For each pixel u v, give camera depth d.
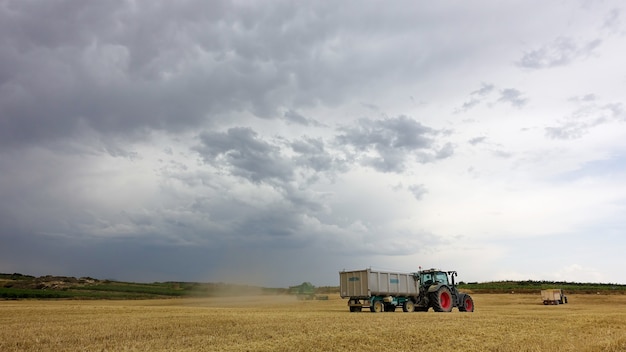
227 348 13.55
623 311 34.66
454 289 34.25
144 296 80.31
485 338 15.76
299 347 13.67
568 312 31.97
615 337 15.98
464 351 13.16
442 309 32.28
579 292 83.69
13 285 86.56
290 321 21.86
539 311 34.19
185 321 21.88
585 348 13.36
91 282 98.06
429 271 34.31
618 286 95.94
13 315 26.89
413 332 17.03
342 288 32.66
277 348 13.50
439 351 13.13
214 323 20.92
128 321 22.09
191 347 13.80
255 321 21.84
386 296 32.12
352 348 13.62
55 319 23.73
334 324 20.16
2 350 13.52
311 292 67.31
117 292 84.88
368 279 31.28
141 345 14.19
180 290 93.50
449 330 17.80
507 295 76.56
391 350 13.30
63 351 13.27
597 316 25.86
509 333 17.11
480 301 61.59
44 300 62.62
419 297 33.78
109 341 15.18
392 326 19.25
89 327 19.30
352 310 32.47
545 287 92.69
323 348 13.59
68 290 82.00
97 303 52.25
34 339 15.57
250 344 14.28
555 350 13.09
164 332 17.48
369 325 19.67
